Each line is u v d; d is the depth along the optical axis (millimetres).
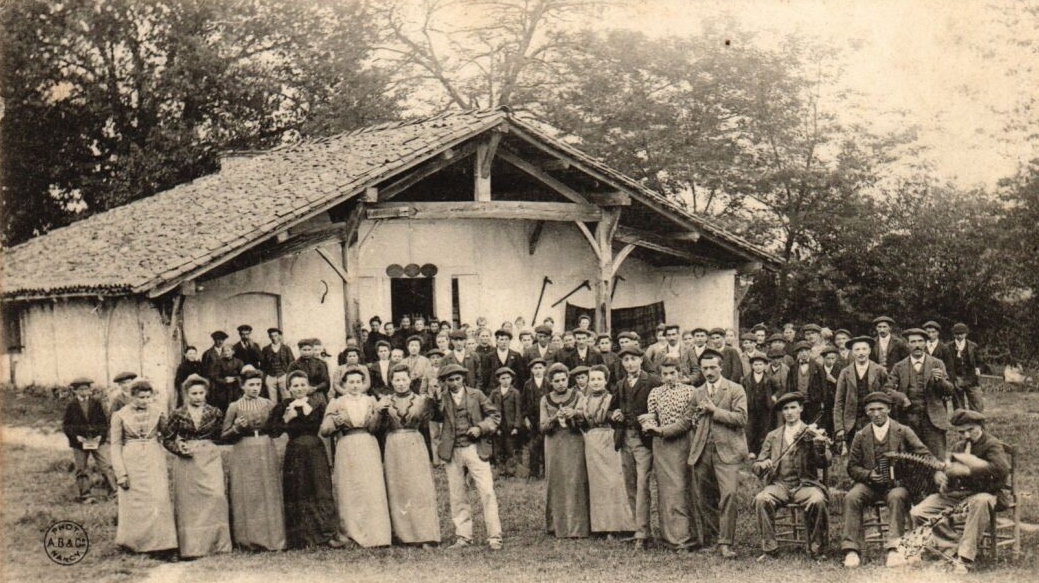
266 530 9672
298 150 21469
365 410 9906
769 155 27875
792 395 9328
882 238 26016
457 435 9898
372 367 13570
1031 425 16016
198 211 18000
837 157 26969
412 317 18797
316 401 9984
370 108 30781
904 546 8617
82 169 29375
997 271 24625
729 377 13742
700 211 29500
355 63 31484
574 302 20734
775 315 27328
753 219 27578
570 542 9977
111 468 12312
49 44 28625
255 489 9680
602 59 29906
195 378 9641
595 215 18969
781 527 10391
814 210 26531
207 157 29562
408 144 17234
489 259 19672
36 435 15305
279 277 16625
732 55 28156
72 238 20438
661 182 28797
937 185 26703
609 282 19219
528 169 18297
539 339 15062
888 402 9047
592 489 10078
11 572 9047
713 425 9406
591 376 10156
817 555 9055
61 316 16641
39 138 28859
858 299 26578
